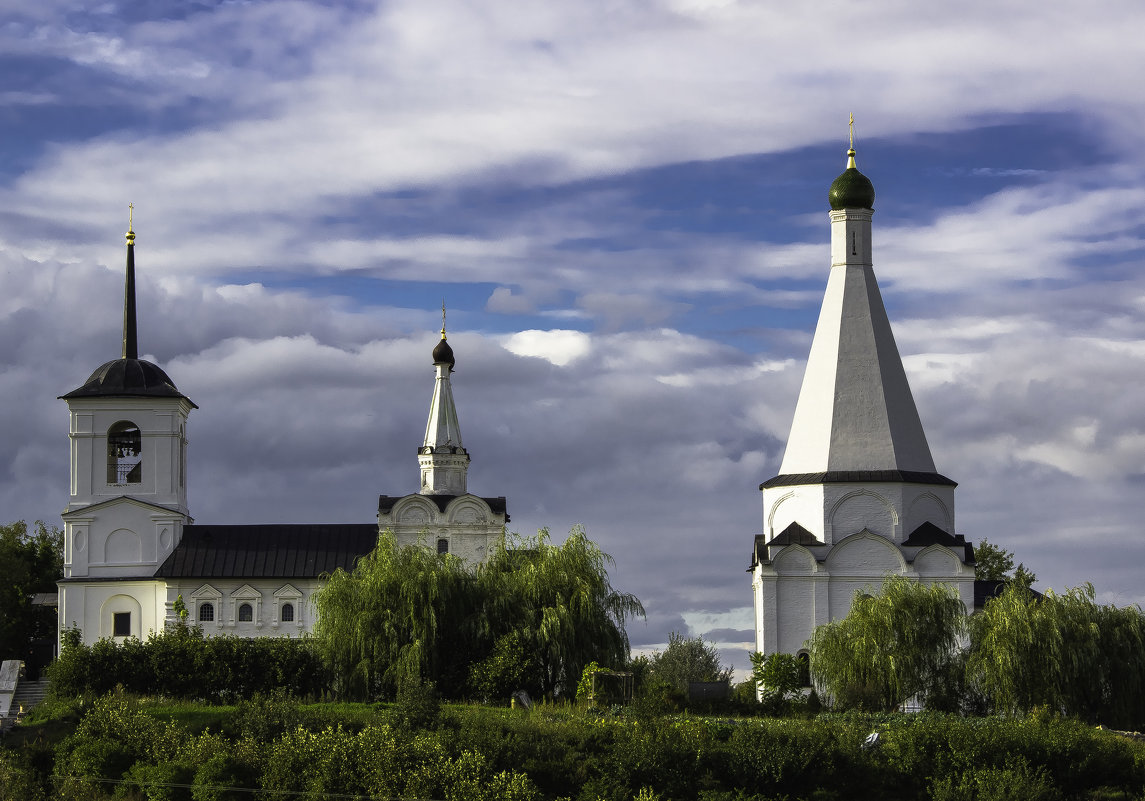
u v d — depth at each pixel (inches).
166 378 4461.1
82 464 4362.7
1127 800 2600.9
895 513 3676.2
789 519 3757.4
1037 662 3117.6
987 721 2837.1
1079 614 3157.0
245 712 2842.0
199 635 3521.2
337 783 2507.4
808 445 3769.7
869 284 3816.4
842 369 3769.7
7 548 4623.5
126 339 4530.0
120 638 4288.9
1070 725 2770.7
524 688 3309.5
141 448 4384.8
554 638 3356.3
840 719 2910.9
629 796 2516.0
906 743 2664.9
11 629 4532.5
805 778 2603.3
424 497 4323.3
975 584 3762.3
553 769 2581.2
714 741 2664.9
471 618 3412.9
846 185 3809.1
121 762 2659.9
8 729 2920.8
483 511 4325.8
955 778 2600.9
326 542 4343.0
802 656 3631.9
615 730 2733.8
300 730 2635.3
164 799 2519.7
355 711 2925.7
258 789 2522.1
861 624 3267.7
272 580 4269.2
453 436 4475.9
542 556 3526.1
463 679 3344.0
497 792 2448.3
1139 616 3169.3
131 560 4330.7
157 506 4338.1
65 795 2549.2
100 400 4362.7
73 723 2915.8
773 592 3659.0
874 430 3727.9
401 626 3366.1
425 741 2581.2
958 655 3265.3
